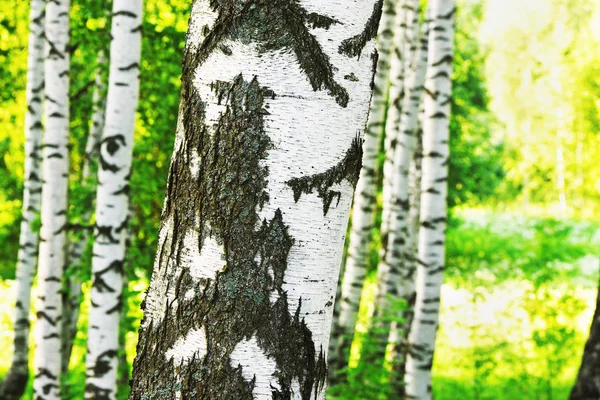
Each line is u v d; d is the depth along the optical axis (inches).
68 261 371.9
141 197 301.0
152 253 310.8
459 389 337.1
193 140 56.2
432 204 238.8
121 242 209.9
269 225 54.6
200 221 55.5
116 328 211.2
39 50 316.5
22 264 332.5
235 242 54.8
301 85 54.6
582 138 1062.4
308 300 55.6
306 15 54.7
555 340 305.9
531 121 1174.3
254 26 54.6
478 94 837.8
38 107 320.8
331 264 56.8
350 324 304.5
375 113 304.8
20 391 337.4
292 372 55.3
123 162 206.7
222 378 55.0
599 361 190.9
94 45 332.2
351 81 55.9
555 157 1128.8
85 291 406.9
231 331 54.9
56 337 257.4
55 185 253.3
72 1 320.2
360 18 56.0
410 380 243.1
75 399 295.3
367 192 303.4
